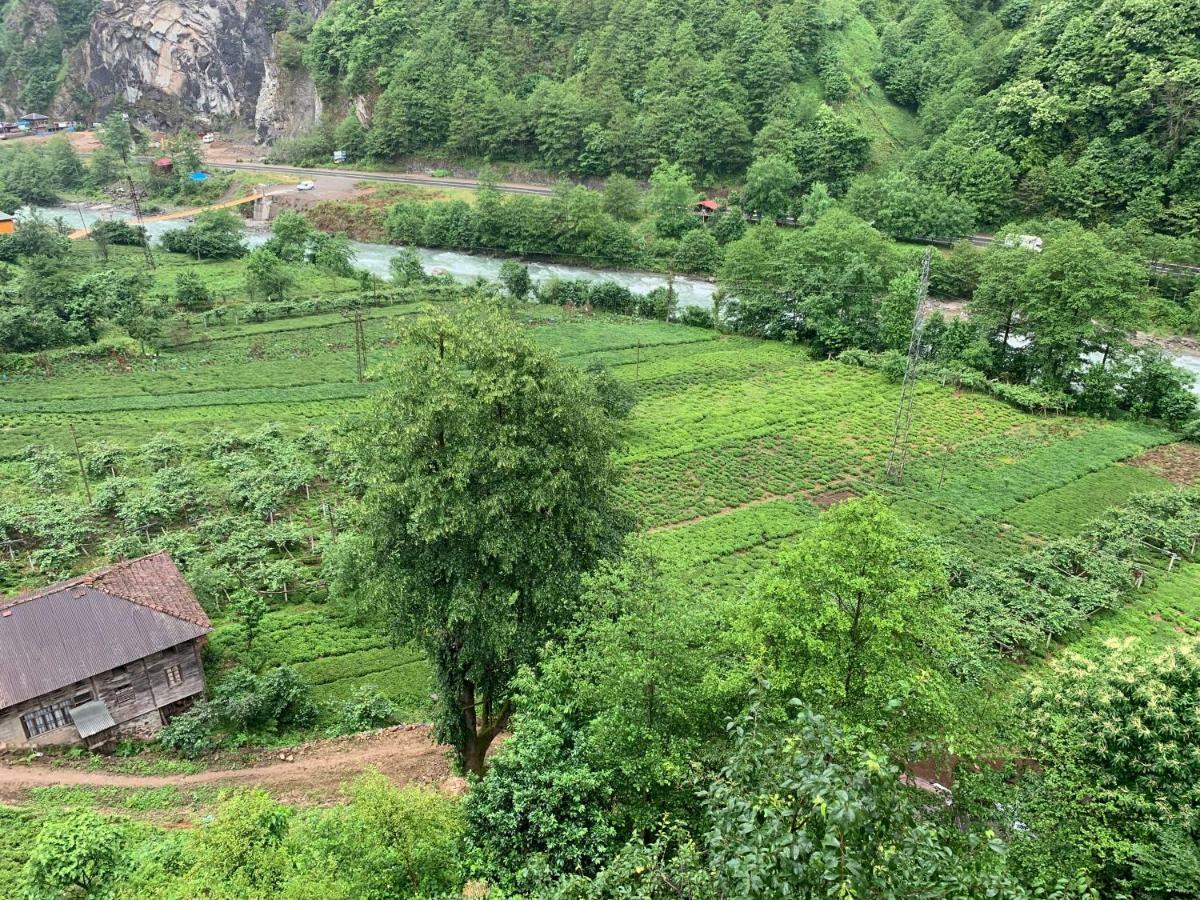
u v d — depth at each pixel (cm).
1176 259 12144
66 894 2603
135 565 4541
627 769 2608
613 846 2555
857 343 10644
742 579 5966
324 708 4556
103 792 3694
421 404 3362
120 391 8881
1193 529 6353
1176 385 8794
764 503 7150
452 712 3681
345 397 9012
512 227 15125
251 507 6562
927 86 17900
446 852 2525
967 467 7731
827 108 16575
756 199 15700
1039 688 2980
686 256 14475
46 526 5972
